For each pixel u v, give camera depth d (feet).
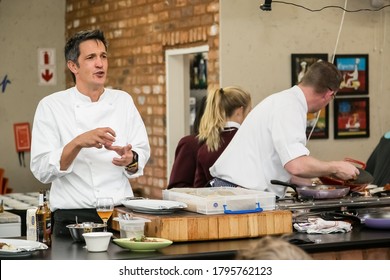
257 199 12.77
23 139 34.53
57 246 12.03
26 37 34.50
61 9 34.71
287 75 23.04
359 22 23.72
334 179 15.65
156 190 27.48
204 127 17.51
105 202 12.01
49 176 12.95
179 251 11.35
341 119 23.71
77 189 13.21
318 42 23.29
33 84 34.68
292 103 14.53
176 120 26.50
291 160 14.20
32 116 34.71
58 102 13.32
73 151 12.51
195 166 18.28
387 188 16.57
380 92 24.13
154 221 12.08
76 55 13.23
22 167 34.68
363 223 13.78
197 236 12.09
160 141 27.07
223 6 22.49
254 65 22.75
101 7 30.76
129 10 28.50
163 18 26.11
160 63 26.61
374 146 24.18
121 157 12.78
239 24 22.62
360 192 15.56
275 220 12.57
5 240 11.99
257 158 14.89
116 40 29.63
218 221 12.21
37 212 12.00
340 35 23.53
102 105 13.38
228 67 22.56
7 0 34.17
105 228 12.21
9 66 34.35
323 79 14.53
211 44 23.18
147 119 27.86
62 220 13.24
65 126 13.23
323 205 14.14
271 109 14.65
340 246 12.07
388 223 13.20
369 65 23.91
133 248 11.37
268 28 22.84
